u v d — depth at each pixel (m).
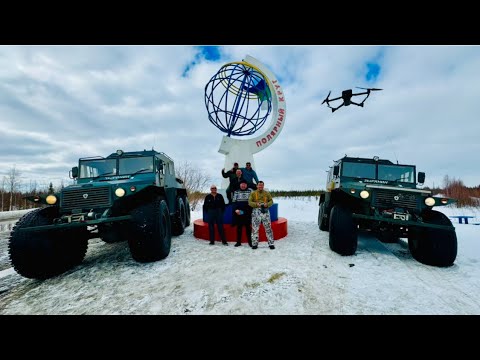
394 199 4.36
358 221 4.72
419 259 4.15
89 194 3.92
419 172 5.45
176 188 6.25
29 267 3.42
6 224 10.09
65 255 3.94
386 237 4.63
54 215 3.92
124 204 4.22
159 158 5.28
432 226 3.79
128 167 4.99
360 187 4.60
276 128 7.27
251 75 7.13
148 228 3.75
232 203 5.54
